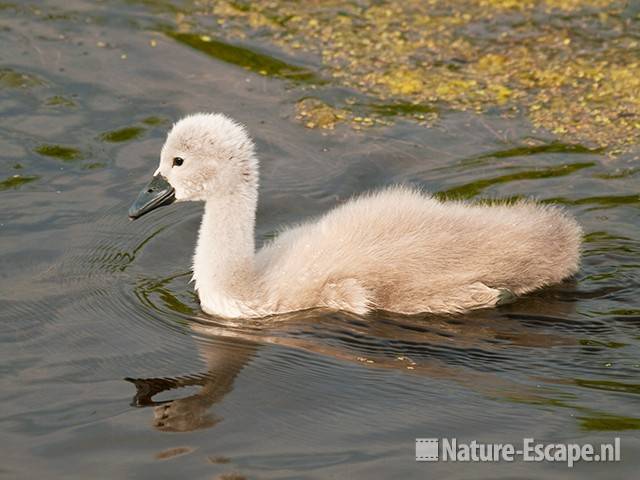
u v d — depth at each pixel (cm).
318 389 1144
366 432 1071
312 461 1027
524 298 1313
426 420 1087
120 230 1473
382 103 1777
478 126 1708
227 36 1978
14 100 1766
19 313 1284
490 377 1156
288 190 1559
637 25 1988
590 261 1383
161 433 1073
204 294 1330
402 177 1583
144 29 1997
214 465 1023
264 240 1459
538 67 1869
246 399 1129
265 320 1293
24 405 1117
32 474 1014
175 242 1464
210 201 1336
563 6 2066
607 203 1502
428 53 1923
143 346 1229
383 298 1291
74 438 1066
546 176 1571
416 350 1214
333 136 1686
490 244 1309
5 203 1512
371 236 1321
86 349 1221
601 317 1270
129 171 1597
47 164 1609
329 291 1297
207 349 1226
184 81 1834
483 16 2045
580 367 1170
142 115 1736
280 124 1717
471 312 1288
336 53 1927
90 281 1357
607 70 1850
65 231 1459
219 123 1330
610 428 1062
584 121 1712
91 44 1939
